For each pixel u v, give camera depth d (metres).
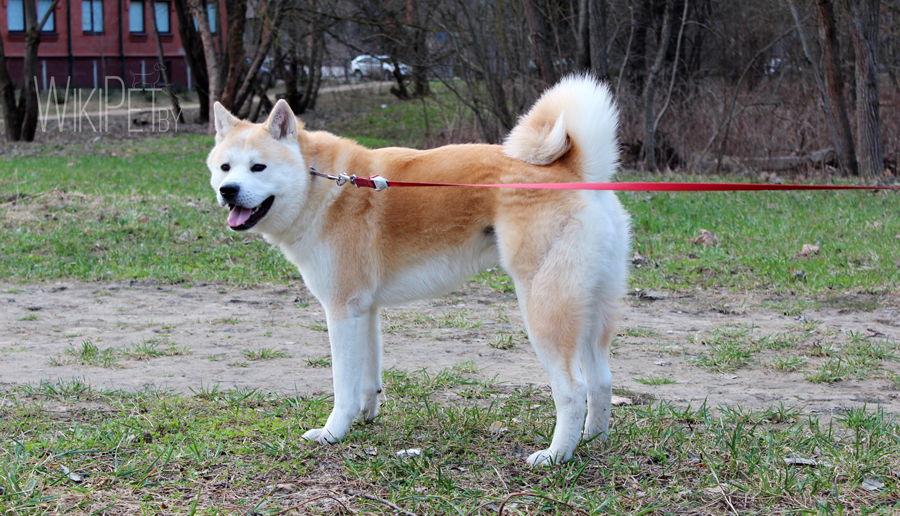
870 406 4.29
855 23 14.71
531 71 18.33
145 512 2.84
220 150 3.83
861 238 9.28
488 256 3.73
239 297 7.21
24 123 23.52
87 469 3.23
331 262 3.73
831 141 16.72
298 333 6.00
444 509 2.97
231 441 3.60
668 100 16.31
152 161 18.09
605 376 3.65
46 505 2.89
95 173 14.88
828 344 5.64
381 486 3.17
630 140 17.62
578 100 3.68
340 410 3.68
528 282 3.47
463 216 3.66
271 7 21.25
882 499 3.01
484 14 17.36
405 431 3.86
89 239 9.12
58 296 7.11
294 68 29.08
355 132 25.08
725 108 16.59
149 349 5.33
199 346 5.56
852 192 12.88
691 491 3.11
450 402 4.36
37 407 4.02
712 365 5.18
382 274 3.77
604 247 3.47
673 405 4.30
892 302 6.93
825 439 3.59
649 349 5.60
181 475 3.21
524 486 3.20
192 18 28.39
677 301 7.13
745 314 6.67
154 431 3.71
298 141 3.85
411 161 3.85
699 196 12.60
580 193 3.51
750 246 8.96
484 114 18.95
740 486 3.11
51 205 10.80
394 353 5.44
